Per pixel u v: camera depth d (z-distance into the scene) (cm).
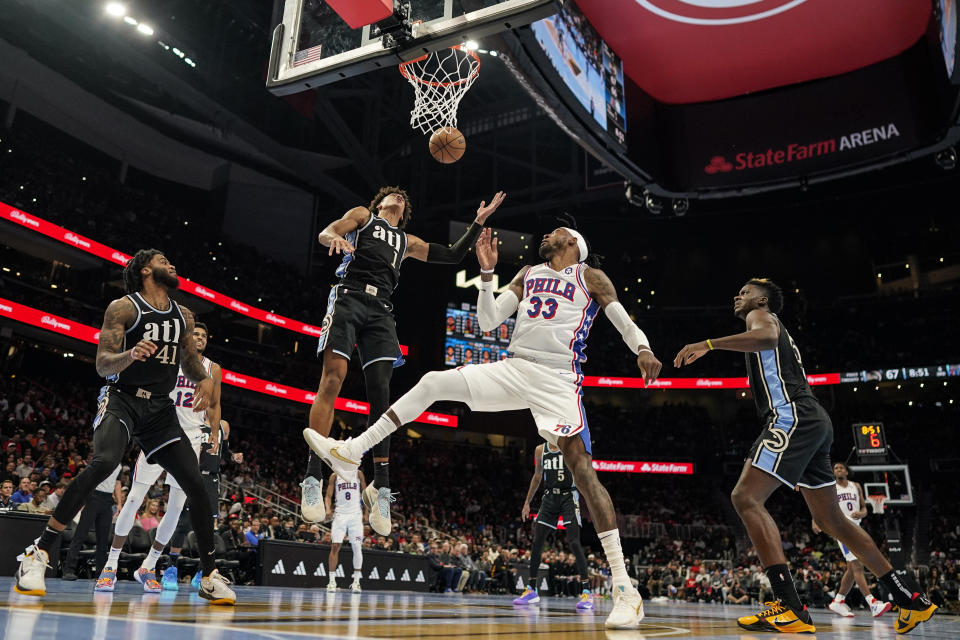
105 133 2911
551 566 1884
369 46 621
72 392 2469
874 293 3709
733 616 587
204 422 708
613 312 386
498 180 3638
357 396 3028
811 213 3719
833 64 1705
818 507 405
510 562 1808
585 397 3797
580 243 413
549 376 373
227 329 3102
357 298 456
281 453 2728
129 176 3142
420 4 611
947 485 3088
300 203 3381
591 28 1573
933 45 1530
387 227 484
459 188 3456
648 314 3872
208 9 2406
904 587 389
